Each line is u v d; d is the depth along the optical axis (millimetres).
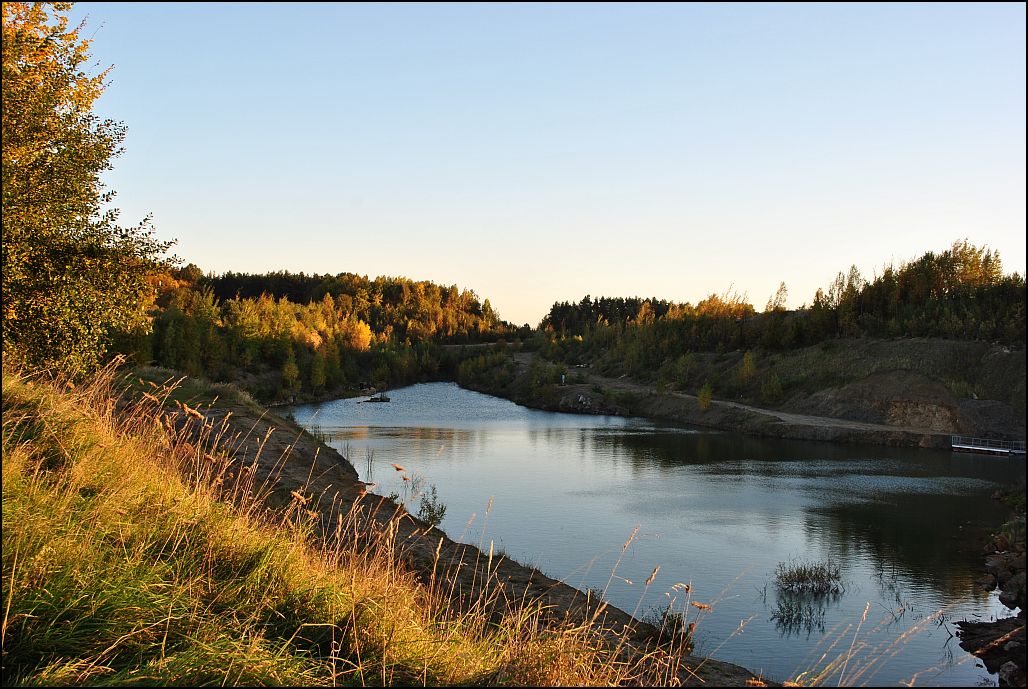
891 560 21844
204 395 22281
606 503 29188
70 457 6906
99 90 17062
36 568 4457
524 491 31141
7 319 14898
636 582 18875
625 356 107375
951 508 29391
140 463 7402
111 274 16375
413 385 117562
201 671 4059
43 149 15516
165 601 4660
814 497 31375
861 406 60938
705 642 14891
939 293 82938
